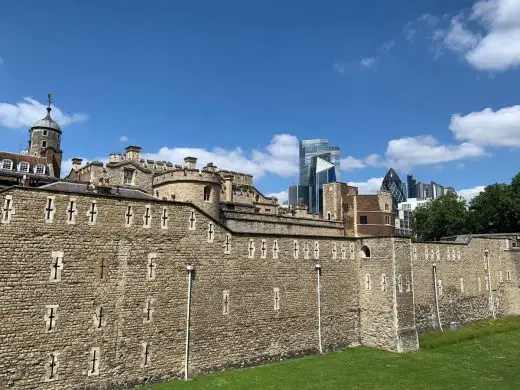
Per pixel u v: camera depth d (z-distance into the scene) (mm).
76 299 30328
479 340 52312
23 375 27766
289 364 40344
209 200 46188
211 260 37812
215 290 37750
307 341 43938
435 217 101125
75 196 31109
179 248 35938
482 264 65062
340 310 47469
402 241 48250
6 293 27719
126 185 58312
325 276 46656
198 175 45531
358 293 49562
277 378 35688
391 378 36406
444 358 43312
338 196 73562
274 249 42625
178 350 34875
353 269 49562
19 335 27875
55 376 28922
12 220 28422
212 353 36906
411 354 44781
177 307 35219
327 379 35844
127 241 33156
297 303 43719
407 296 47688
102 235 31984
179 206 36344
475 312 61906
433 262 57031
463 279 61094
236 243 39781
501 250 69312
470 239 64000
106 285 31766
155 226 34781
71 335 29844
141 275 33594
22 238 28672
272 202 75500
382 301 47562
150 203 34719
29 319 28359
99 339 31016
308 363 40781
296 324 43312
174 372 34438
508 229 93750
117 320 32000
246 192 69250
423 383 35219
